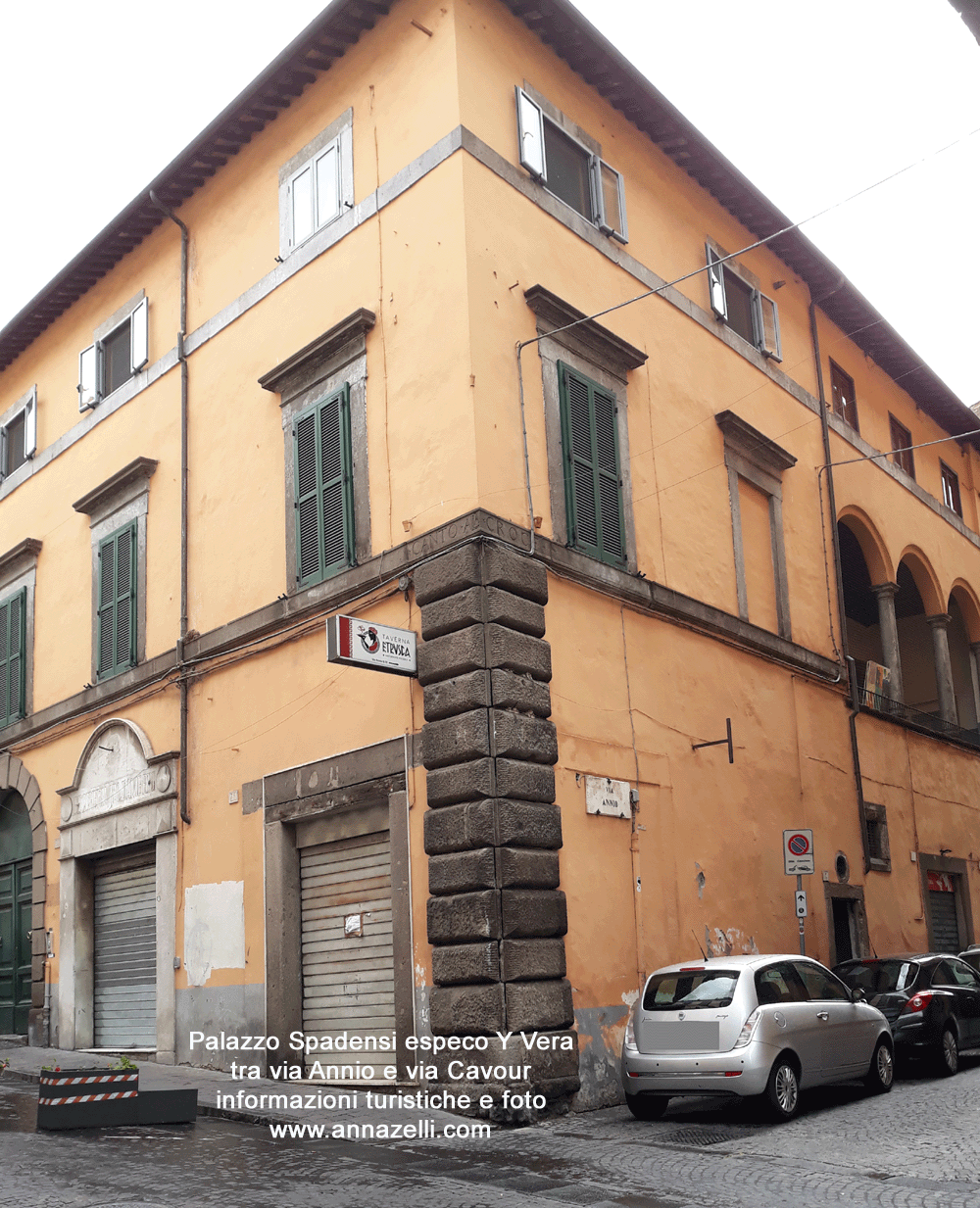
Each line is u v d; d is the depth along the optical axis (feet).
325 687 47.16
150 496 59.93
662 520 52.85
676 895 47.39
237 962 48.88
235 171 57.93
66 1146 32.96
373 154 50.14
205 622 54.44
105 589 61.98
